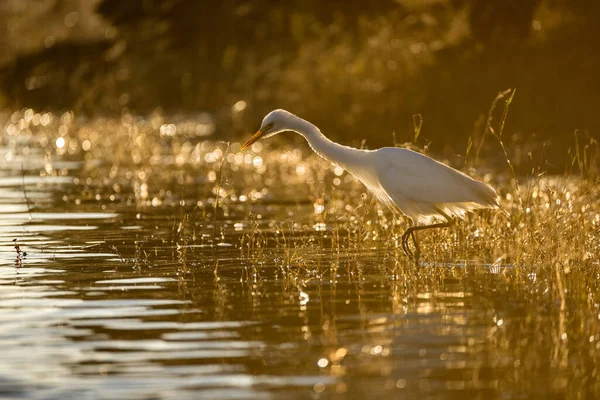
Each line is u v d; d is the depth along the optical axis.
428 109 25.16
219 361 7.68
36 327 8.66
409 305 9.55
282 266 11.60
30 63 42.50
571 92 23.95
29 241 13.38
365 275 11.10
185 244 13.09
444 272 11.27
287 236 13.94
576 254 11.46
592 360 7.79
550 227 11.91
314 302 9.69
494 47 26.31
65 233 14.11
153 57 37.12
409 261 11.91
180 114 33.84
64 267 11.46
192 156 25.55
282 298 9.87
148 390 7.01
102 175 22.28
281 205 17.50
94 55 40.69
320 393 6.98
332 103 26.97
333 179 21.14
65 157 26.31
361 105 26.31
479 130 23.52
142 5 36.78
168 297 9.89
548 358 7.83
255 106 29.45
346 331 8.57
